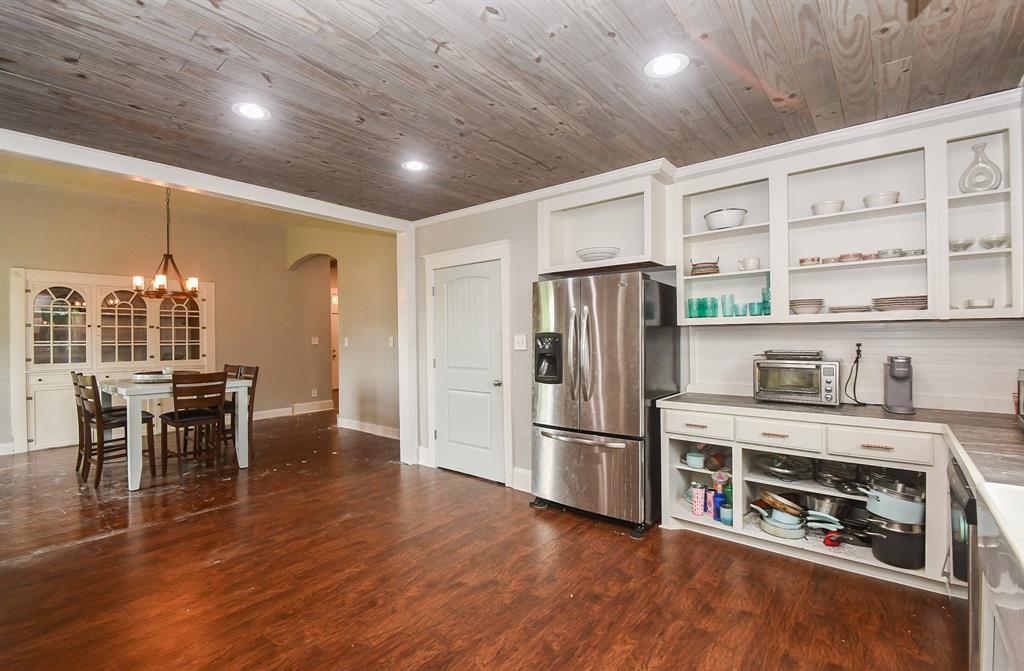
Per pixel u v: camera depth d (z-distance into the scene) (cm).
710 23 168
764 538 269
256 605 222
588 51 185
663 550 275
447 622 209
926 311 241
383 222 446
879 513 239
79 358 547
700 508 298
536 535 297
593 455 316
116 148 280
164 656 187
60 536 297
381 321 611
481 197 386
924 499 232
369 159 299
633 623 207
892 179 267
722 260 326
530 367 380
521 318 385
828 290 288
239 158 297
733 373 323
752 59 190
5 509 343
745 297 318
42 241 525
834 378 262
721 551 273
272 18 164
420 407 471
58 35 172
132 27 168
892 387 250
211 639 198
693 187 319
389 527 311
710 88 213
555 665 182
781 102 227
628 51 185
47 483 404
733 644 192
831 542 255
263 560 266
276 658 186
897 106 232
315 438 585
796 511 270
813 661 181
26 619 211
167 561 265
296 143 273
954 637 192
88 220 554
